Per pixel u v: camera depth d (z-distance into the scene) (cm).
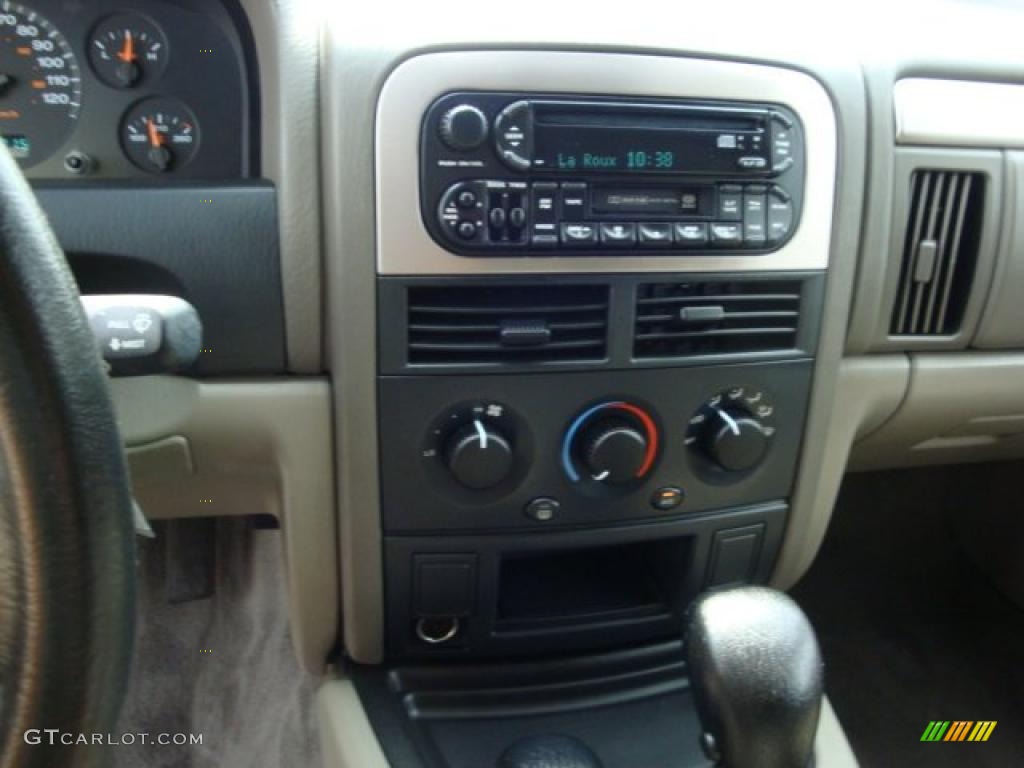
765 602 76
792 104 79
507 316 77
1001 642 148
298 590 89
